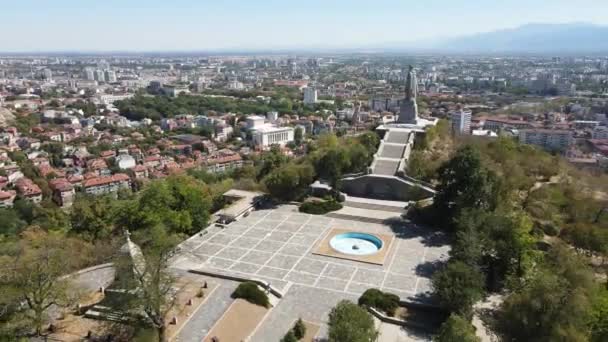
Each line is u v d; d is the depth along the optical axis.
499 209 85.12
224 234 95.38
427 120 160.50
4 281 56.31
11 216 135.62
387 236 92.69
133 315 58.91
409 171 120.75
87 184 181.00
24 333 57.28
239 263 81.50
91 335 58.38
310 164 121.44
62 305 60.19
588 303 52.19
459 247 70.56
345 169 124.19
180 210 97.06
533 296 51.84
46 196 179.00
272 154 148.88
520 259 71.81
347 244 90.81
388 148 133.38
